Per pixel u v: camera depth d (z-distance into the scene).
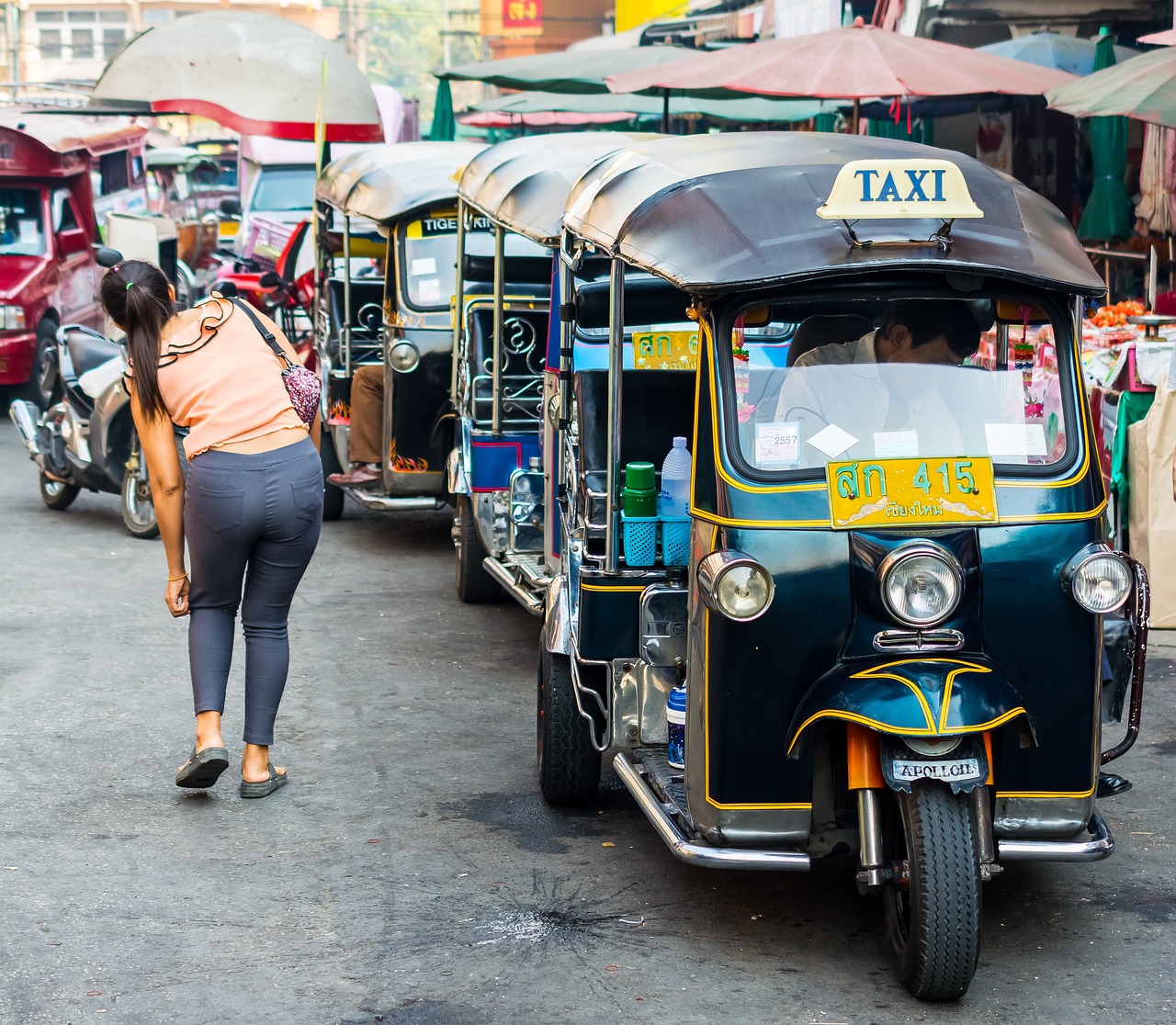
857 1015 3.74
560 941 4.15
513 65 12.85
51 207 15.02
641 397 5.09
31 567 8.79
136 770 5.51
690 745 3.96
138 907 4.34
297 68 12.57
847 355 4.07
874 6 14.89
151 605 7.93
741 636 3.78
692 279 3.88
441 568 9.02
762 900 4.45
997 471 3.89
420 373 8.67
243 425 5.12
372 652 7.14
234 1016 3.72
